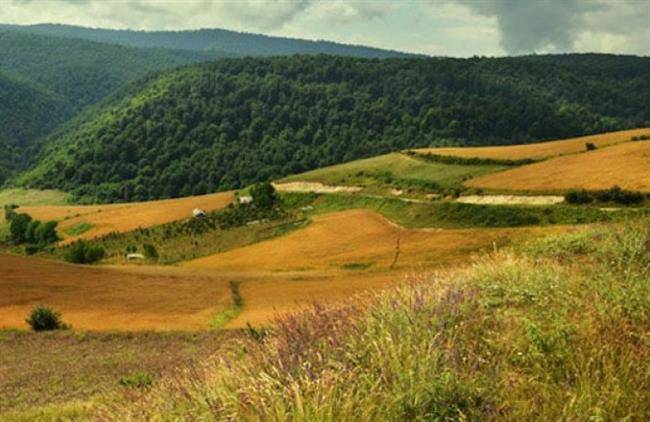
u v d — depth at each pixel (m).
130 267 69.81
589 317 4.74
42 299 50.22
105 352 32.69
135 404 5.14
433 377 3.74
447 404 3.59
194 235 132.00
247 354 4.95
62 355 32.12
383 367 4.00
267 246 104.38
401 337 4.47
